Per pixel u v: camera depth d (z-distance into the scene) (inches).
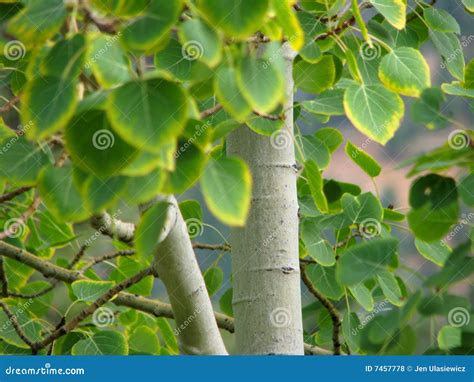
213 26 112.9
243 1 113.3
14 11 144.1
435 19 211.2
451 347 98.9
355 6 160.1
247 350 183.0
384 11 170.6
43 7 114.7
